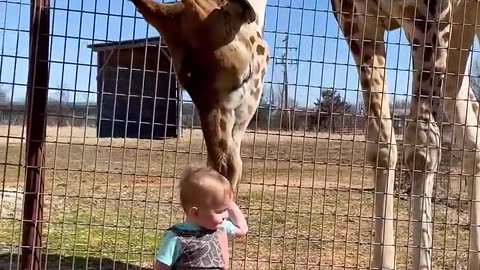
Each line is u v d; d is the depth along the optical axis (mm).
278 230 4098
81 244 3561
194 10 2148
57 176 5641
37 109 2322
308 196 5492
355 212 4887
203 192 1971
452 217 4332
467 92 3287
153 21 2172
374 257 2906
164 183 5629
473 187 3166
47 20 2320
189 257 1972
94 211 4492
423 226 2730
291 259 3438
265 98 2520
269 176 6137
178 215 4418
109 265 3242
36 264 2348
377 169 2982
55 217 4176
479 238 3057
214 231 2016
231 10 2199
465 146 3164
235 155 2219
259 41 2305
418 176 2746
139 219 4230
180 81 2195
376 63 2982
